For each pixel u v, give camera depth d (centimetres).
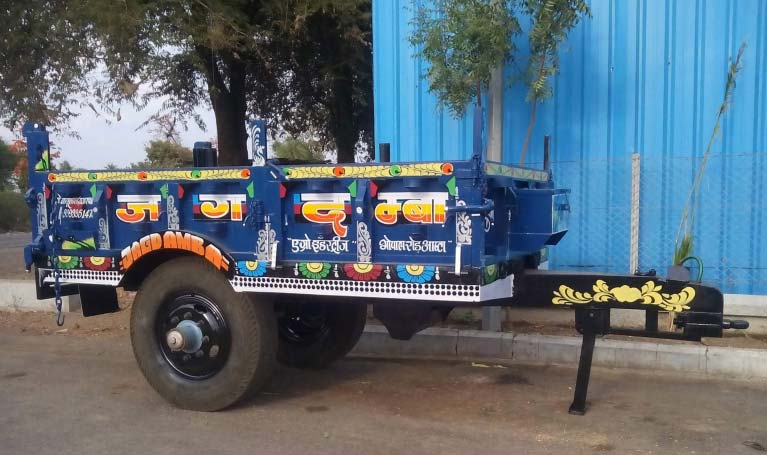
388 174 443
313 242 473
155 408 538
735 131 733
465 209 420
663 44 754
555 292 488
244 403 546
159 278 530
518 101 806
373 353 708
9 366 674
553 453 438
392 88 862
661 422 492
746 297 703
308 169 465
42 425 500
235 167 493
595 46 777
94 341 780
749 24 723
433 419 505
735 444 452
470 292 425
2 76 1120
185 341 509
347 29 1305
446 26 700
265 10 1209
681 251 693
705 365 605
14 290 927
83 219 558
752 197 724
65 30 1074
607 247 774
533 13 707
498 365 654
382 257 454
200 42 1110
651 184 757
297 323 634
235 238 499
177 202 516
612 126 777
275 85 1655
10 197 3328
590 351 504
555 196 496
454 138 838
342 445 455
